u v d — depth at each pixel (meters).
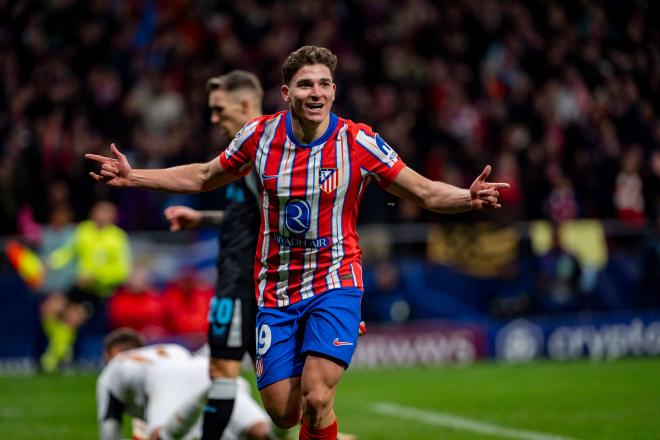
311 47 14.80
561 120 56.25
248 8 57.22
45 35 54.03
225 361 17.88
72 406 30.11
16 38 53.19
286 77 14.84
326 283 15.00
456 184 48.31
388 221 44.62
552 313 44.22
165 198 44.22
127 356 19.44
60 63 53.03
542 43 61.41
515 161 49.25
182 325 39.12
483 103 55.50
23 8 53.59
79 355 39.38
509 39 59.81
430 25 58.44
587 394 31.81
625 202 49.81
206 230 41.97
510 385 34.72
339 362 14.48
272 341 15.07
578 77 58.75
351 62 54.56
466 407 29.50
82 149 46.25
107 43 54.41
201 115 50.72
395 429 25.55
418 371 39.78
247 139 15.22
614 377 36.53
